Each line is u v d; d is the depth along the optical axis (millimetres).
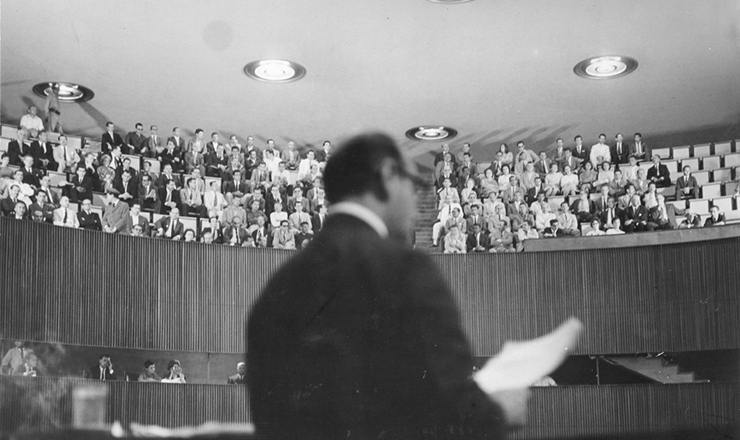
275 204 9344
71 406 7090
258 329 5684
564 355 8250
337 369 5809
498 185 9531
